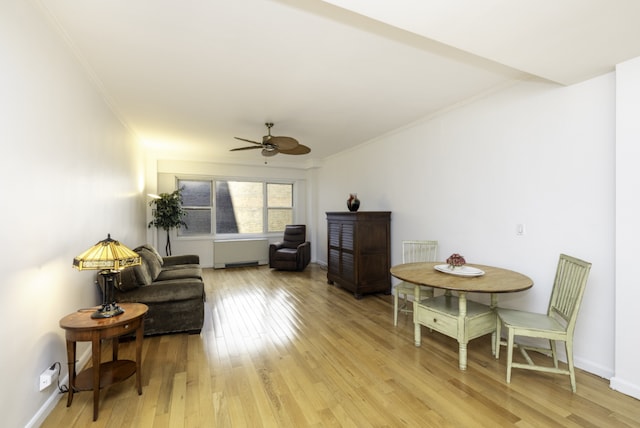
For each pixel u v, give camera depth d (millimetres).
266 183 7125
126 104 3266
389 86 2855
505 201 2854
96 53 2234
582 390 2020
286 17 1819
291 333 3020
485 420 1735
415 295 2820
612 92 2109
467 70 2527
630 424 1694
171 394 1999
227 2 1681
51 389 1854
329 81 2740
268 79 2693
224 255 6391
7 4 1452
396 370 2305
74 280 2240
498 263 2926
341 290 4680
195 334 2994
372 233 4301
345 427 1693
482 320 2445
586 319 2279
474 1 1371
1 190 1420
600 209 2188
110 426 1693
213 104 3299
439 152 3623
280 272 6023
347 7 1426
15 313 1520
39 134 1742
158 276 3551
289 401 1928
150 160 5633
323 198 6828
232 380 2170
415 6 1409
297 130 4383
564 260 2260
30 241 1652
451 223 3461
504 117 2852
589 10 1433
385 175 4645
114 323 1808
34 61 1683
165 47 2156
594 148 2213
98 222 2793
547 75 2170
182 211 5914
